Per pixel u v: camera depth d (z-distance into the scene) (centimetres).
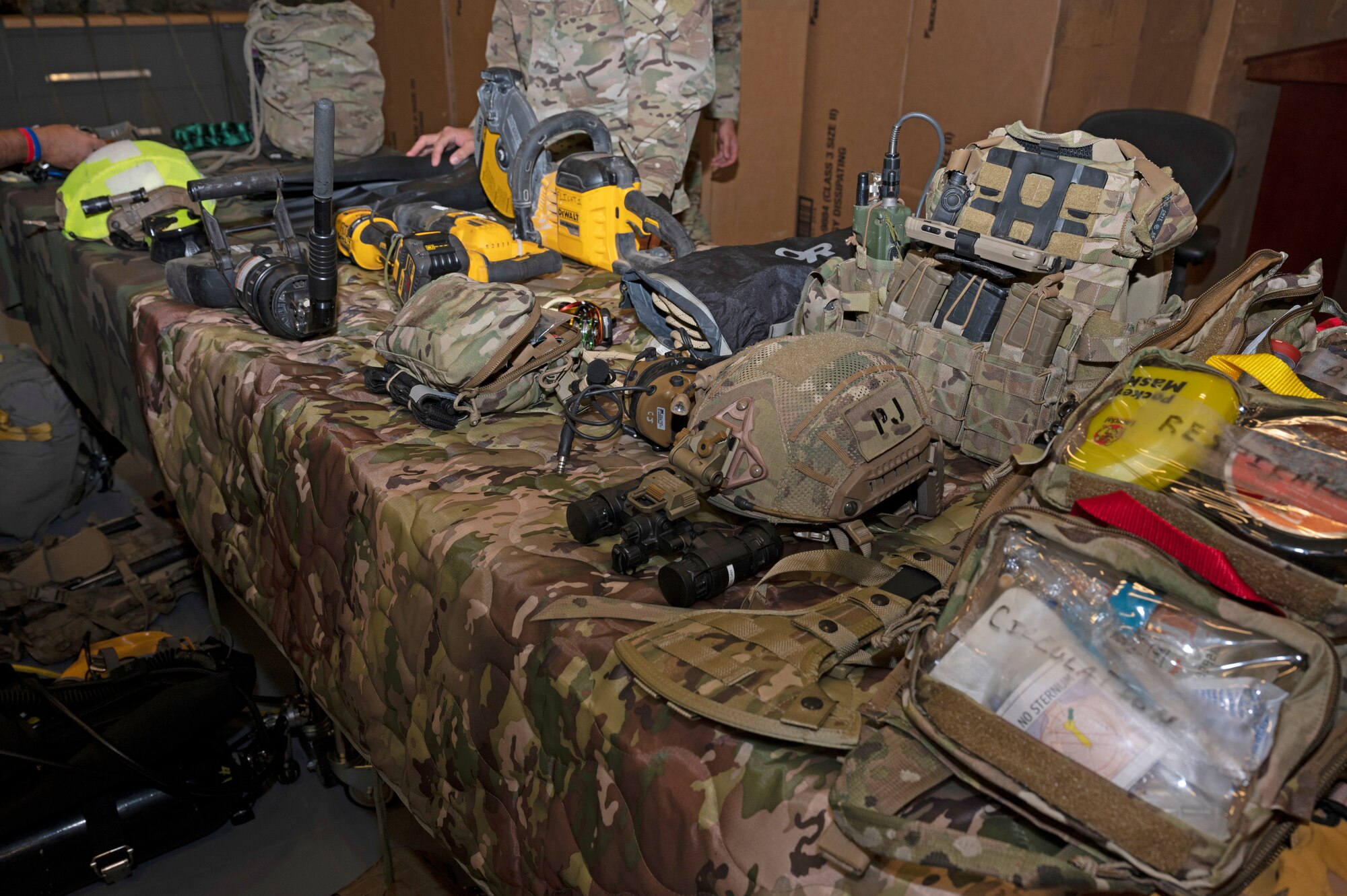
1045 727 58
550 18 195
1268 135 260
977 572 67
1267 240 259
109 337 182
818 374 89
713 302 126
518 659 86
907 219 113
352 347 144
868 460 86
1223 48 235
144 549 243
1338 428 70
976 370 105
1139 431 73
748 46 263
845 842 60
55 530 260
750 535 88
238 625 235
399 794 111
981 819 61
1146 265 106
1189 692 57
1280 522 64
